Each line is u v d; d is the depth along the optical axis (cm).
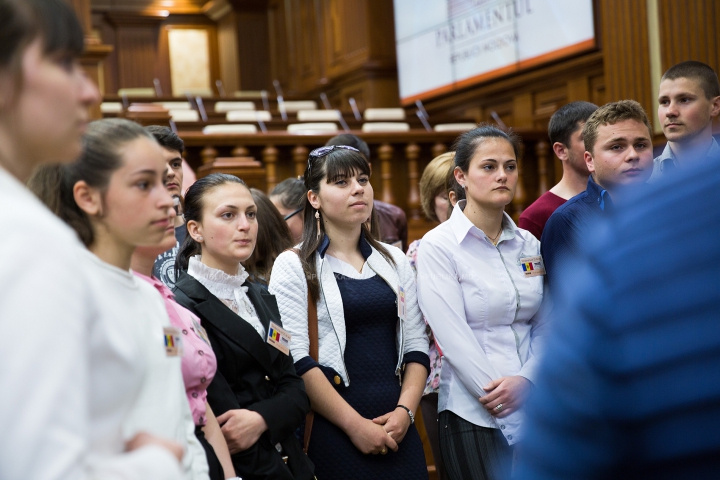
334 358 238
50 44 82
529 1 770
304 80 1238
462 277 252
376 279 250
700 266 46
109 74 1425
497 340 249
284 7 1305
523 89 819
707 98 282
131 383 100
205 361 179
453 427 247
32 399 67
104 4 1418
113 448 97
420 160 622
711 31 547
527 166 643
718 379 45
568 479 49
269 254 295
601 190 249
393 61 1035
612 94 636
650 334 47
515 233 263
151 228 137
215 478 175
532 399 54
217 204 215
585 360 49
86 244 139
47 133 83
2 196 75
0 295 69
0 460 66
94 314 93
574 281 53
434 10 921
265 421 203
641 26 605
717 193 47
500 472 235
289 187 359
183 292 210
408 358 249
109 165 134
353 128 880
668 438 46
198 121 750
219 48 1484
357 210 247
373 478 227
